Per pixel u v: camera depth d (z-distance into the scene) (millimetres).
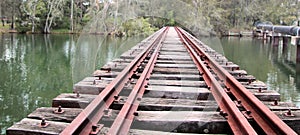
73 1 44094
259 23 48094
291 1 53062
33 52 17109
